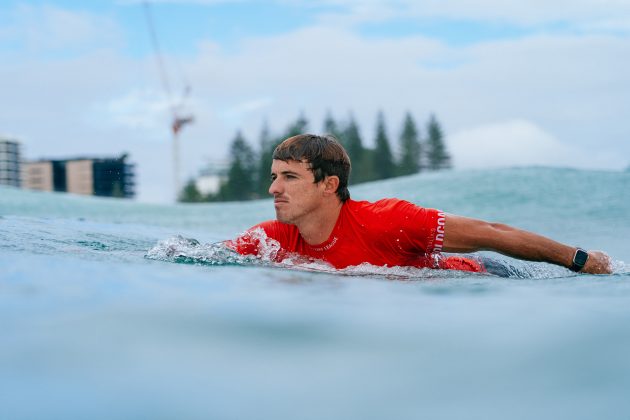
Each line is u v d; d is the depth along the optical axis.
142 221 7.15
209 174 85.50
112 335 1.14
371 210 2.71
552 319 1.38
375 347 1.15
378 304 1.49
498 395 0.98
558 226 5.78
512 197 7.48
